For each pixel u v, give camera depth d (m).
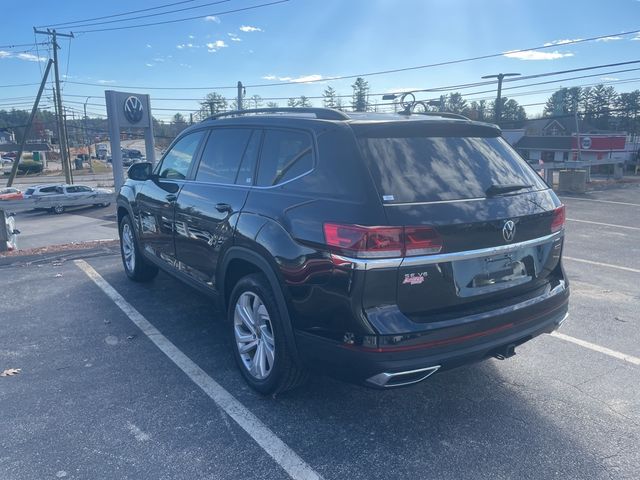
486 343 3.06
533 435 3.21
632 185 23.11
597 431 3.25
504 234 3.14
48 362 4.23
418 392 3.74
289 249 3.16
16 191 40.09
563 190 20.55
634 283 6.81
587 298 6.09
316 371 3.15
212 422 3.34
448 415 3.44
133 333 4.86
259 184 3.72
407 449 3.06
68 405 3.54
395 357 2.81
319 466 2.90
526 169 3.69
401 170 3.05
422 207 2.90
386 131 3.23
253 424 3.32
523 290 3.37
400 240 2.78
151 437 3.17
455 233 2.93
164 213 4.99
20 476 2.80
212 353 4.42
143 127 17.33
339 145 3.16
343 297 2.85
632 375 4.02
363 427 3.29
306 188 3.25
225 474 2.83
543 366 4.17
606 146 56.78
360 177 2.96
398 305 2.86
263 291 3.44
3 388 3.78
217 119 4.65
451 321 2.94
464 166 3.30
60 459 2.95
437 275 2.92
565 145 59.16
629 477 2.81
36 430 3.24
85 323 5.12
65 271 7.17
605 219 13.27
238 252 3.66
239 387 3.81
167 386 3.82
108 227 24.31
